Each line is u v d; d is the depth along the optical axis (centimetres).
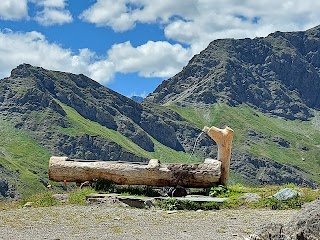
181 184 2605
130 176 2616
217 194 2514
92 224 1819
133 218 1955
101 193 2502
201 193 2605
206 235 1608
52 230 1702
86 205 2319
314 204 1273
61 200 2461
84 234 1625
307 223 1218
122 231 1680
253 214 2058
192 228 1741
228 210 2205
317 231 1202
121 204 2294
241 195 2402
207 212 2142
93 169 2647
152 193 2589
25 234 1627
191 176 2589
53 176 2692
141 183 2625
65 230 1702
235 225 1794
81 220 1903
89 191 2509
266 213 2083
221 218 1961
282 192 2320
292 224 1252
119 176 2625
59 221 1883
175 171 2602
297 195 2300
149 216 2006
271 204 2255
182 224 1825
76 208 2212
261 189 2592
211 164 2605
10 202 2628
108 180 2644
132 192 2588
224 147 2659
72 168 2664
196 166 2605
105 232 1664
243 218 1952
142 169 2611
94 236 1589
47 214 2048
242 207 2266
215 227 1758
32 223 1844
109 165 2645
